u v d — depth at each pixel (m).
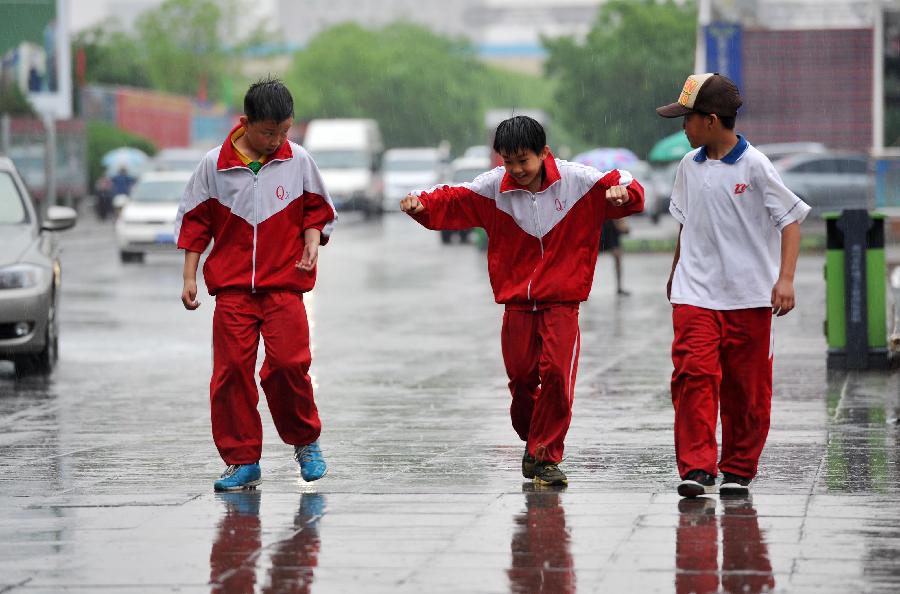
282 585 15.38
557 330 20.31
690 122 19.66
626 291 63.16
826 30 118.44
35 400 31.64
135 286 68.69
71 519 18.77
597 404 29.52
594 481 20.95
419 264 86.62
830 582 15.17
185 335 46.41
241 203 20.52
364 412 28.91
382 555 16.56
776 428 25.86
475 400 30.66
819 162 113.00
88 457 23.92
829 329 35.22
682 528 17.69
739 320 19.67
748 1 121.44
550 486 20.58
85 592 15.26
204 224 20.88
